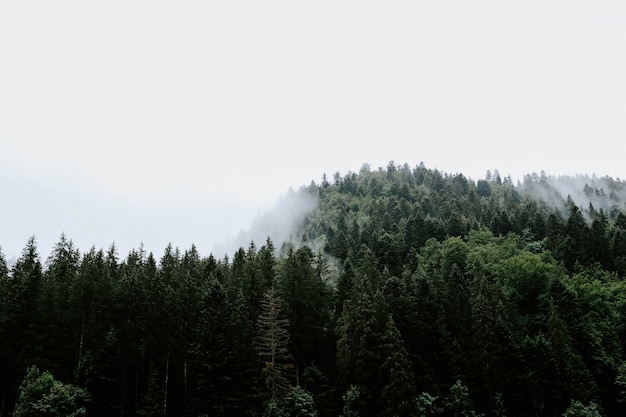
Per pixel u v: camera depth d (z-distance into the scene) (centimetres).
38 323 5794
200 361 5528
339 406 5884
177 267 7688
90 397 5088
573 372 6153
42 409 4591
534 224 12488
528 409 6103
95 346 5869
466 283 8175
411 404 5444
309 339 6612
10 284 6081
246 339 5922
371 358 5853
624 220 12444
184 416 5375
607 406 6519
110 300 6206
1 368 5584
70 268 7175
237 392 5422
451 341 6700
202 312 5791
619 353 6919
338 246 12219
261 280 7144
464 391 5816
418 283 7081
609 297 7694
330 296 7712
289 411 5278
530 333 7219
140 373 6028
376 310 6253
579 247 10562
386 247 10744
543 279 7850
